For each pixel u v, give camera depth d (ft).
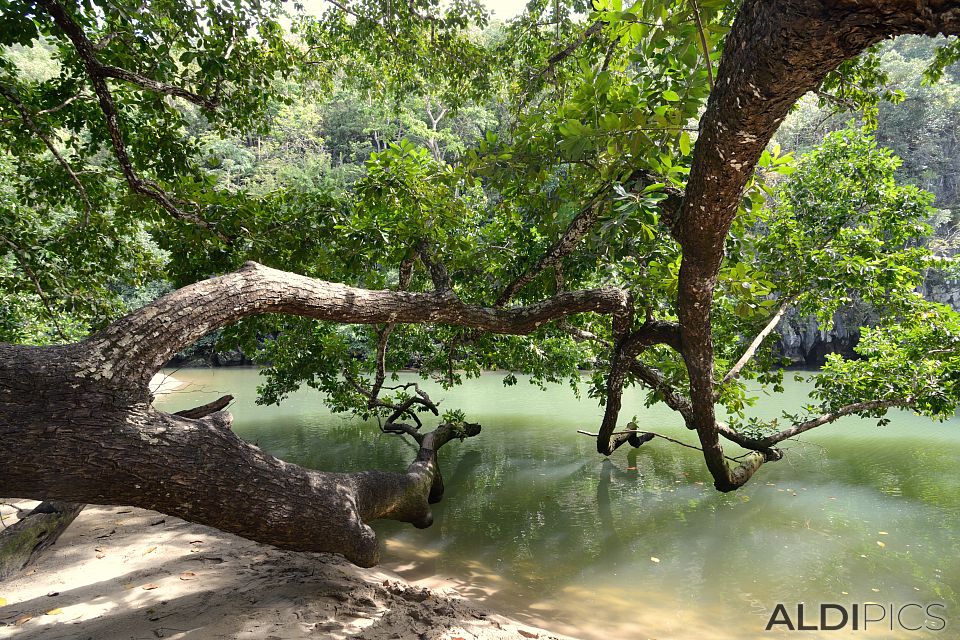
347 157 124.26
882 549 18.47
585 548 18.63
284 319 25.90
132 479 8.84
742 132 9.32
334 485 12.98
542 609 14.07
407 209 19.42
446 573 16.31
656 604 14.52
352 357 33.09
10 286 21.67
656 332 22.27
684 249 14.20
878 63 18.66
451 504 23.59
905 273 24.48
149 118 19.24
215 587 12.32
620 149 13.99
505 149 17.34
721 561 17.52
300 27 27.45
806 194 27.25
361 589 12.97
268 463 11.12
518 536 19.76
